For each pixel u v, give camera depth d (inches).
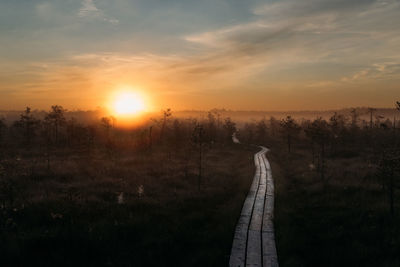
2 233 540.4
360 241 569.0
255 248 555.8
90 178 1179.3
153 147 2449.6
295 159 1983.3
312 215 748.6
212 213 776.3
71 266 459.5
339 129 2492.6
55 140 2573.8
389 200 825.5
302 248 549.0
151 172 1343.5
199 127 1138.7
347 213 732.0
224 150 2679.6
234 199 909.2
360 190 951.6
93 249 512.1
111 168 1381.6
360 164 1524.4
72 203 753.0
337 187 1013.8
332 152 2123.5
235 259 509.7
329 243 569.3
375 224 647.1
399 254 505.4
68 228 583.5
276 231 636.1
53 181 1076.5
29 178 1078.4
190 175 1301.7
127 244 546.6
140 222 642.8
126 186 1037.8
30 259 469.7
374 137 2480.3
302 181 1203.2
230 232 623.5
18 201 764.0
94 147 2146.9
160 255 511.8
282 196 948.6
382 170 743.7
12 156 1496.1
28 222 629.0
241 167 1691.7
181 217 714.8
